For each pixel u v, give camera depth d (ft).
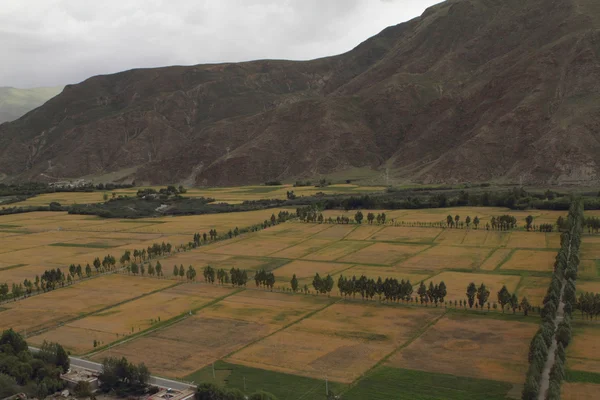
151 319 434.30
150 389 315.58
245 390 306.96
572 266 466.70
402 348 354.95
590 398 278.67
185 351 367.45
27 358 348.79
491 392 291.38
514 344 351.87
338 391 301.22
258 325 410.31
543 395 281.33
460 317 407.85
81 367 349.82
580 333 362.33
